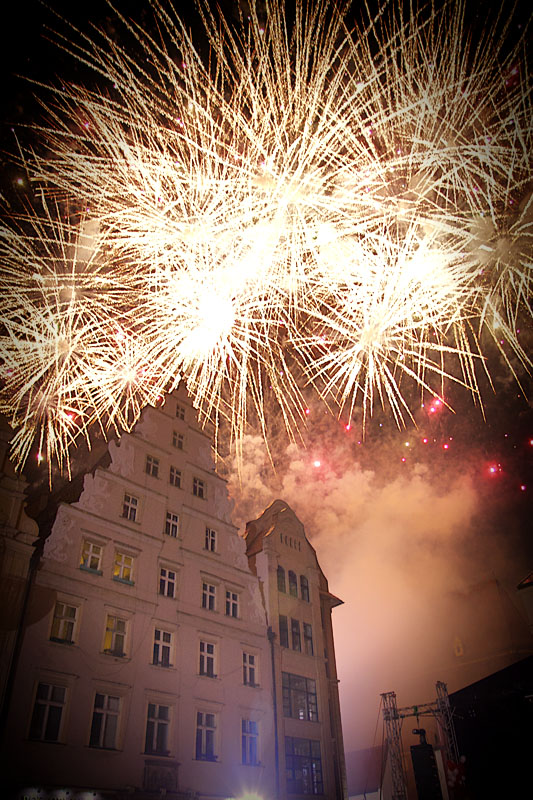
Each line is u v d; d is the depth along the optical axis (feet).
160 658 67.21
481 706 89.45
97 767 55.06
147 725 62.13
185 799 60.95
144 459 77.92
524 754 82.48
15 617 54.80
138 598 67.36
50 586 59.11
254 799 68.39
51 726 53.88
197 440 88.02
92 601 62.44
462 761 82.43
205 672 71.92
